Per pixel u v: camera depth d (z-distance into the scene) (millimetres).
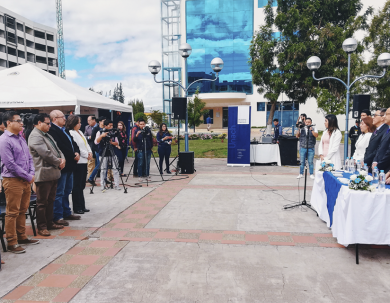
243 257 3611
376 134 4676
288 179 8461
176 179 8594
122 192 7082
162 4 37062
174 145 18734
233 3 35219
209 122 32531
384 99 19984
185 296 2799
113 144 7516
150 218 5148
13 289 2951
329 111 13555
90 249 3898
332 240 4117
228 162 11172
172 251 3809
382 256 3613
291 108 35438
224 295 2809
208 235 4332
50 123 4738
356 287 2936
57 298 2795
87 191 7254
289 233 4387
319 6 14484
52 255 3719
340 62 14547
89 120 8508
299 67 14500
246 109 10859
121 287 2975
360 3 15375
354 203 3404
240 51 35750
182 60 37062
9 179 3664
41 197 4340
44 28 70562
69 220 5082
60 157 4551
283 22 14727
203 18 36062
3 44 58438
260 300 2723
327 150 6824
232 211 5488
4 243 3840
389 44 19859
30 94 8438
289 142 11227
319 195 4973
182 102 9453
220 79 36594
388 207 3375
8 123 3650
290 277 3133
